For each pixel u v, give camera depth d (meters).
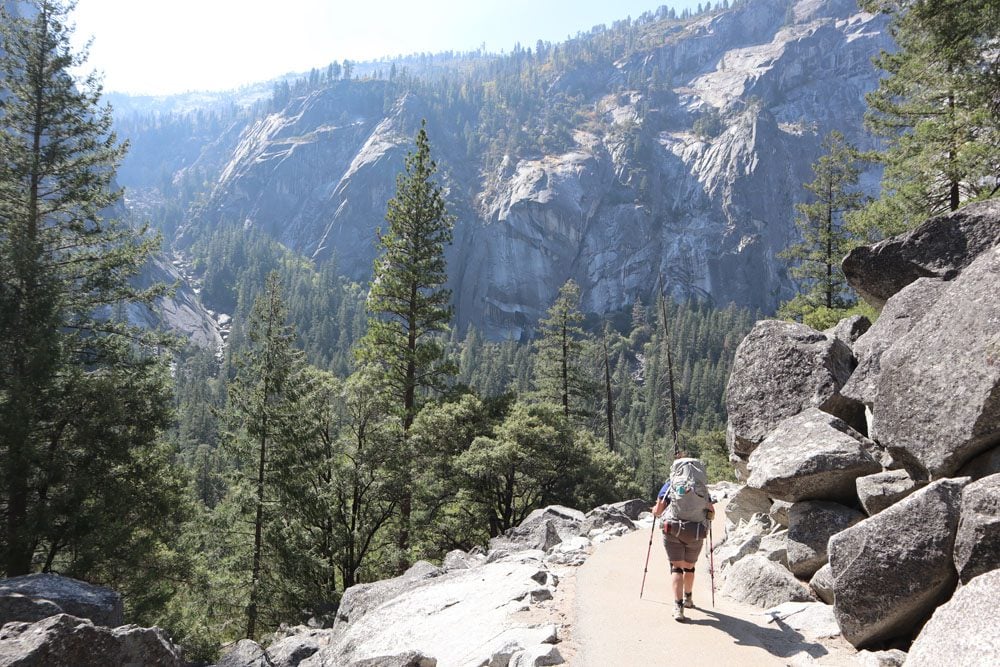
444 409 27.67
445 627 7.62
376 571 25.75
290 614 22.91
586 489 33.50
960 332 6.76
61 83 23.50
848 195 36.50
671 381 29.33
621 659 5.61
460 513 28.64
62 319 20.41
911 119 21.92
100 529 18.38
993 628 4.11
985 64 15.87
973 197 18.33
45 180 23.53
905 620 5.62
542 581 8.43
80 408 19.25
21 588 9.69
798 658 5.47
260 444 24.98
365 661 6.74
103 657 7.13
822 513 7.74
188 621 20.98
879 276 10.12
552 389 46.75
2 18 23.19
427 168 31.36
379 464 25.25
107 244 24.58
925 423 6.69
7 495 18.28
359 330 189.50
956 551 5.19
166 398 21.95
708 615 6.81
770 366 10.23
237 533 25.23
